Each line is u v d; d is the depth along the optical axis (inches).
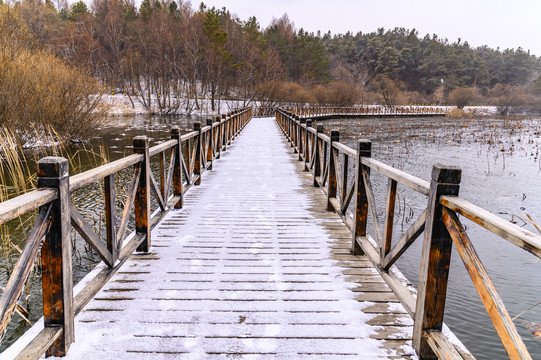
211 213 186.5
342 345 81.6
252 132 667.4
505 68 3331.7
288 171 303.0
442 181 67.9
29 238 61.7
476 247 223.6
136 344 80.2
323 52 2512.3
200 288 107.1
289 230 161.6
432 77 2952.8
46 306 73.5
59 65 536.1
